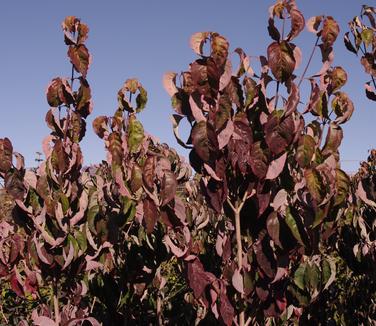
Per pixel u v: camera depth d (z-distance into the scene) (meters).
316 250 2.36
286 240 2.10
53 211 2.51
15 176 2.59
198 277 2.17
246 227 2.29
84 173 3.13
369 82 2.96
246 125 2.10
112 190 3.02
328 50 2.24
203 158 2.01
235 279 2.17
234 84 2.15
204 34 2.06
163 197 2.09
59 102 2.62
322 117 2.37
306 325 3.58
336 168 2.17
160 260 3.42
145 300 4.01
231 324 2.19
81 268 2.74
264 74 2.18
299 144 2.13
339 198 2.12
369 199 2.86
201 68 2.03
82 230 2.74
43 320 2.60
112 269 3.42
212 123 2.04
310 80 2.23
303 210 2.20
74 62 2.55
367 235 3.38
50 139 2.64
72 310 2.91
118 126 2.93
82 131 2.69
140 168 2.37
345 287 4.76
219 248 2.39
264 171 2.07
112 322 3.41
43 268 2.65
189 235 2.17
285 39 2.13
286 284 2.34
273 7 2.13
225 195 2.09
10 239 2.67
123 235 3.58
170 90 2.21
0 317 4.41
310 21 2.29
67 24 2.59
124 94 2.95
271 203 2.22
